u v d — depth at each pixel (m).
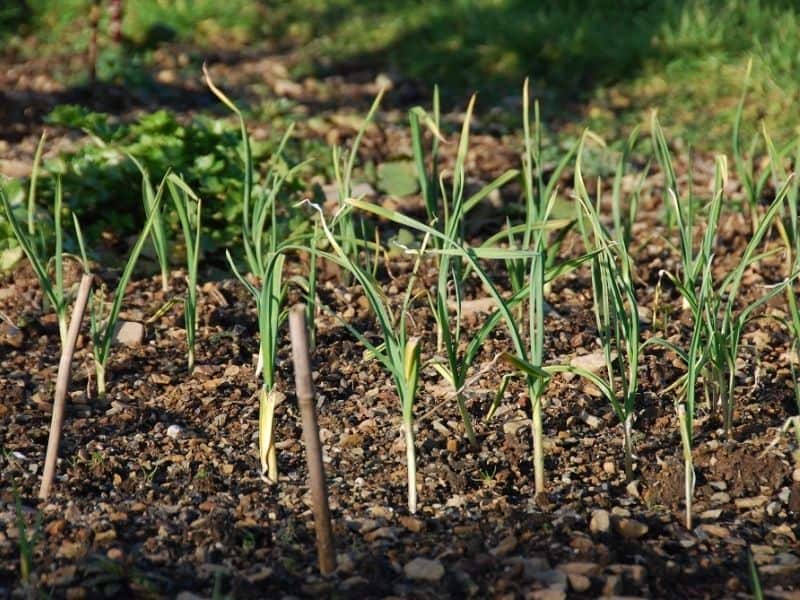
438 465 3.98
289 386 4.59
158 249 5.38
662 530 3.63
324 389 4.58
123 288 4.34
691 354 3.65
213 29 11.44
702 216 6.67
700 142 8.22
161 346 4.95
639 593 3.24
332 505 3.75
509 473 3.95
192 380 4.65
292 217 6.06
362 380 4.68
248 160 4.84
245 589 3.20
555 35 10.58
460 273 4.98
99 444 4.10
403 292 5.53
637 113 9.02
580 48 10.21
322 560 3.30
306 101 9.48
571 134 8.52
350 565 3.33
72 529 3.53
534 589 3.21
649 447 4.13
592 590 3.23
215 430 4.25
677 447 4.14
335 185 6.98
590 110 9.18
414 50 10.65
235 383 4.62
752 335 5.03
